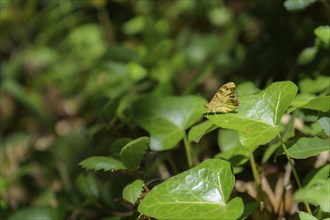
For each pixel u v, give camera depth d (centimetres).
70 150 104
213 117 67
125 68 119
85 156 102
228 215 60
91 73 144
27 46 171
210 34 143
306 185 66
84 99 129
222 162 65
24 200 106
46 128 150
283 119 83
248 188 76
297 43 105
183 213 62
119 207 84
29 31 172
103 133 90
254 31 127
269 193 77
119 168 66
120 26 153
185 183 64
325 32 71
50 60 162
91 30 157
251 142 64
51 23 163
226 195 63
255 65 111
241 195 72
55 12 161
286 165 77
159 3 152
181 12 147
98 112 87
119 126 87
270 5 116
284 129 76
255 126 65
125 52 120
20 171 105
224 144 77
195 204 63
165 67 124
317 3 98
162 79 118
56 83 155
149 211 63
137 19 145
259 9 124
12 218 86
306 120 76
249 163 75
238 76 108
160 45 129
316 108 68
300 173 76
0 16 167
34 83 159
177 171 77
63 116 149
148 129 79
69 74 154
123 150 65
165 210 63
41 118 151
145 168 72
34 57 164
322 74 88
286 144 67
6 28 171
